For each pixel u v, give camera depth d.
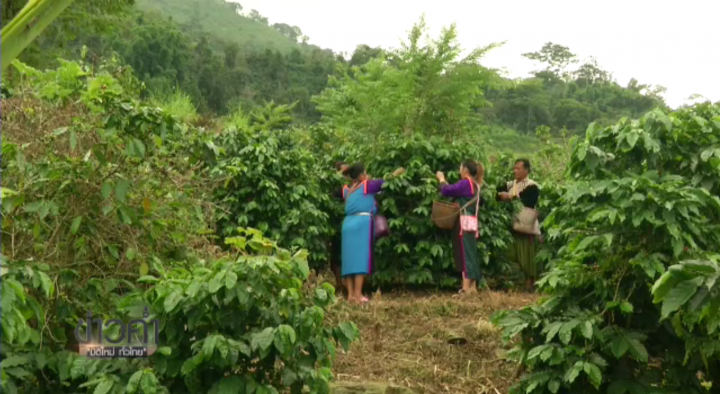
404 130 13.67
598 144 5.05
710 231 4.64
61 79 4.38
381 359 6.14
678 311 3.82
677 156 4.93
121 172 4.26
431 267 9.00
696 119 4.83
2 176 4.04
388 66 14.14
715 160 4.73
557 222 5.34
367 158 9.45
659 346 4.82
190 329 3.56
